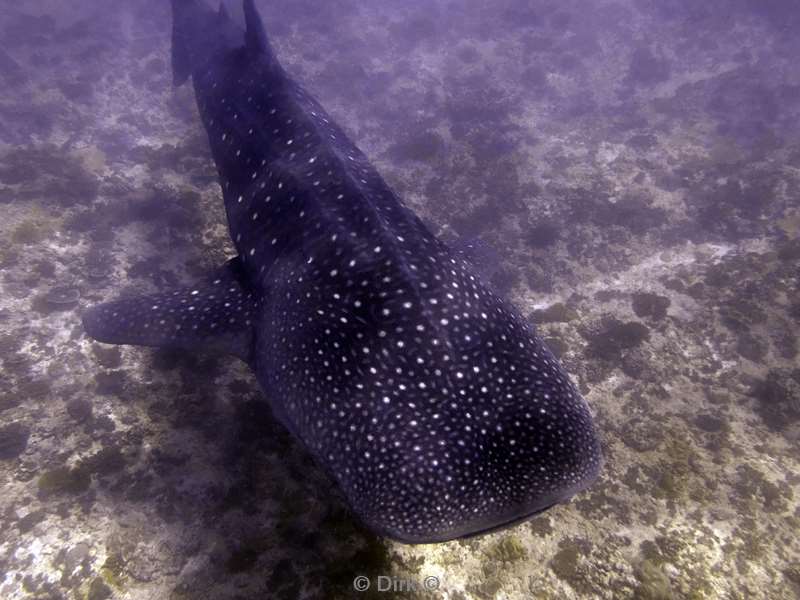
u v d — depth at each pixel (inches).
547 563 202.8
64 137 482.3
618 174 477.4
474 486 115.6
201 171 420.5
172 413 245.1
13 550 195.3
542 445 122.8
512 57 704.4
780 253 366.0
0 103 490.9
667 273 374.9
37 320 288.8
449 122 571.2
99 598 184.2
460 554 199.0
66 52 601.0
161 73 593.3
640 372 297.7
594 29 777.6
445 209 434.6
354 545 194.9
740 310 330.3
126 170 431.2
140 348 272.5
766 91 596.4
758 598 197.5
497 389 129.3
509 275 371.2
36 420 240.7
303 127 202.7
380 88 631.8
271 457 225.0
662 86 650.8
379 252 145.6
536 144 530.0
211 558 195.0
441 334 131.5
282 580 187.5
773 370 294.7
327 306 144.9
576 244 400.2
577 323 333.7
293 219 175.3
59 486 214.2
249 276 191.6
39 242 332.5
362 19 788.6
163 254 337.4
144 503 211.6
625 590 195.9
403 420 122.3
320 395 134.0
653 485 237.0
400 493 114.7
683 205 438.9
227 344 181.5
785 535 219.6
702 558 208.8
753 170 467.8
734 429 267.0
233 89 244.7
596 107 606.5
